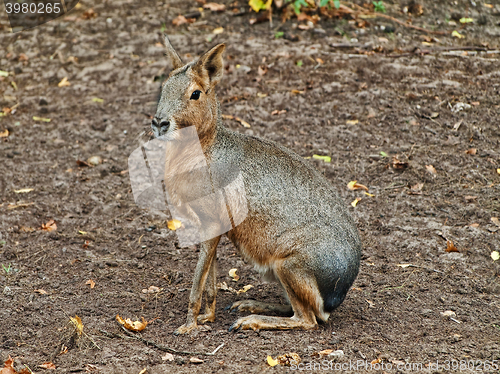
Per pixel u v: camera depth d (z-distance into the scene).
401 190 11.51
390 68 15.41
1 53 17.09
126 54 16.80
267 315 8.21
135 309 8.27
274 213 7.51
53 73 16.20
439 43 16.66
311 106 14.20
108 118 14.28
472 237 10.07
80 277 9.11
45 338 7.45
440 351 7.18
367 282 9.05
